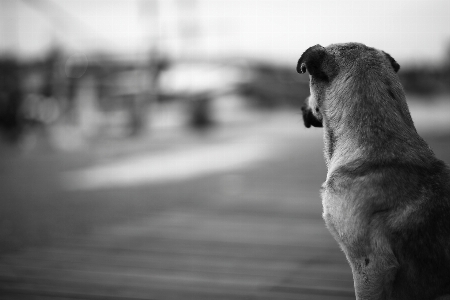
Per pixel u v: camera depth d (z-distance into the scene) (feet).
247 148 44.83
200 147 46.32
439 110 80.53
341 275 13.93
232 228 19.07
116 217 20.79
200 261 15.26
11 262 15.29
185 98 65.82
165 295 12.73
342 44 8.36
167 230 18.80
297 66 8.50
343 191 7.30
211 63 69.51
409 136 7.54
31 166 36.76
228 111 84.79
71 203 23.59
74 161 39.01
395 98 7.74
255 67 77.66
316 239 17.47
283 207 22.52
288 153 40.98
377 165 7.25
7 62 56.44
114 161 38.52
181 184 28.50
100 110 59.36
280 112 89.92
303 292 12.80
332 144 8.00
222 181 29.35
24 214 21.36
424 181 7.16
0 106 53.06
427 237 6.91
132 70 63.52
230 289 13.06
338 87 7.97
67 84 57.26
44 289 13.16
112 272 14.38
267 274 14.12
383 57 8.13
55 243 17.16
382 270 7.00
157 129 66.49
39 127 54.65
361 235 7.09
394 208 7.03
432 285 6.95
